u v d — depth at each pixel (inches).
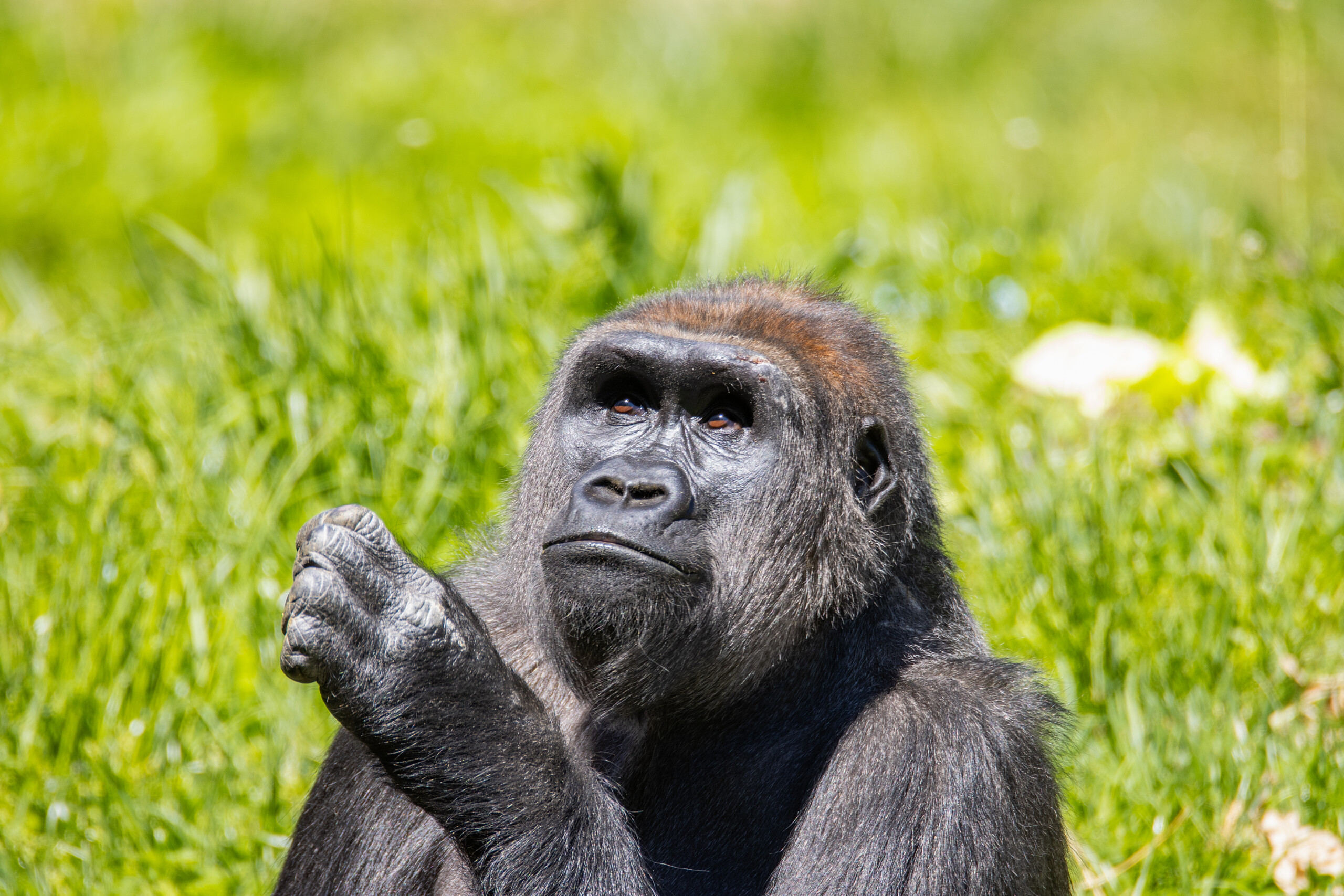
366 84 2422.5
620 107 2364.7
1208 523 992.9
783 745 650.8
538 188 1945.1
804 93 2516.0
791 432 636.7
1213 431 1103.6
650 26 2714.1
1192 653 916.0
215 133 2172.7
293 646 551.2
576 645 621.9
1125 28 2536.9
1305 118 2110.0
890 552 677.3
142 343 1171.9
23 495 1047.6
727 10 2802.7
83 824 851.4
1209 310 1224.2
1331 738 862.5
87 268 1814.7
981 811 597.3
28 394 1186.6
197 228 1932.8
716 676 641.6
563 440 660.1
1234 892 792.3
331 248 1742.1
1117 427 1129.4
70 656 924.6
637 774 662.5
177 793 872.3
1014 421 1167.0
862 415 668.7
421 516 1027.9
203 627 948.0
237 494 1039.0
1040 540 997.2
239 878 818.2
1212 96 2325.3
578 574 608.7
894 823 594.9
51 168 2030.0
